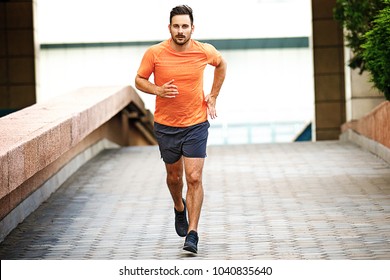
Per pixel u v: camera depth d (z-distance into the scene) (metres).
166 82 11.30
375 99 27.12
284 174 18.64
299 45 43.97
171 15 11.11
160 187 17.47
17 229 13.80
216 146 24.92
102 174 19.48
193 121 11.43
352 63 22.73
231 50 44.47
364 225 13.15
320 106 31.67
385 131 19.86
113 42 42.00
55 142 14.02
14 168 11.24
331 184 17.11
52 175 17.27
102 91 23.44
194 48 11.27
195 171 11.43
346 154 21.78
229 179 18.17
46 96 41.75
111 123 26.77
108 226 13.83
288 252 11.47
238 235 12.74
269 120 47.44
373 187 16.53
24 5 31.48
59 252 12.00
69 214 14.97
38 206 15.73
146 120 33.00
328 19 31.64
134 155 22.97
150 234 13.09
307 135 41.47
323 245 11.86
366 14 21.39
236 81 44.97
